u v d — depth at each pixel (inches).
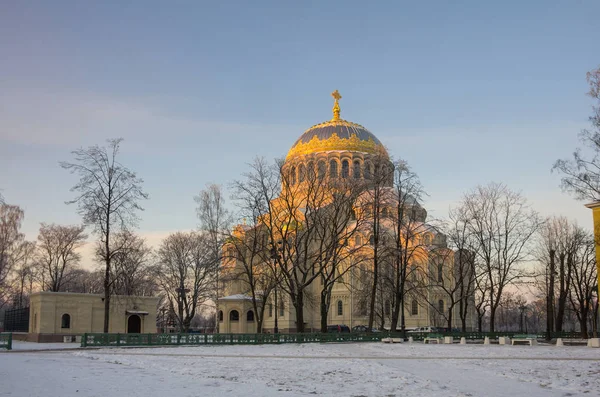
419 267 2928.2
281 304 3282.5
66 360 1314.0
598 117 1523.1
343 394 745.0
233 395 730.2
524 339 2006.6
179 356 1427.2
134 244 3412.9
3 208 3425.2
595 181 1588.3
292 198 2439.7
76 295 2417.6
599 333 3206.2
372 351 1615.4
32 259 3727.9
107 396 712.4
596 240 1673.2
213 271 2918.3
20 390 763.4
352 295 3703.3
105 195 2148.1
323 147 3996.1
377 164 2471.7
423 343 2191.2
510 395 733.3
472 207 2603.3
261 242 2618.1
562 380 882.1
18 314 2748.5
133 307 2571.4
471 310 3949.3
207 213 2994.6
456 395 735.1
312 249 3430.1
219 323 3371.1
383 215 2600.9
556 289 3324.3
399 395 737.6
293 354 1492.4
